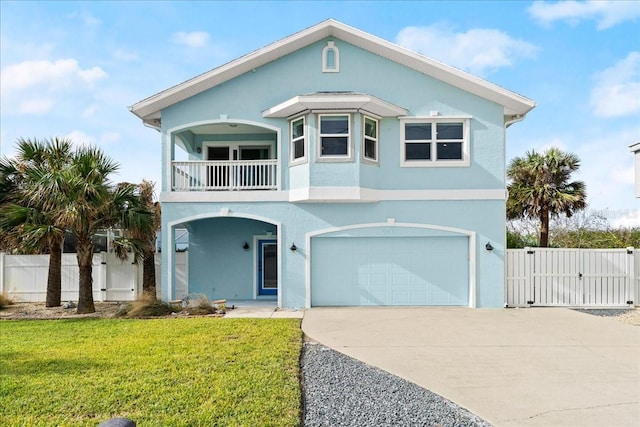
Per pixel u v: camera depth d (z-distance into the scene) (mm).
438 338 9617
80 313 12812
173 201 13914
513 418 5375
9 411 5305
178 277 16016
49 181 11641
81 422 4988
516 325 10992
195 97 14172
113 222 13305
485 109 13867
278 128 14055
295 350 8234
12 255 15352
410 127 14039
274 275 16328
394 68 13969
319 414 5418
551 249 13852
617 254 13789
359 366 7500
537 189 18922
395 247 13891
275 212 13891
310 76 14023
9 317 12273
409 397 6047
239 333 9742
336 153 13328
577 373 7176
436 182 13836
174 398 5711
